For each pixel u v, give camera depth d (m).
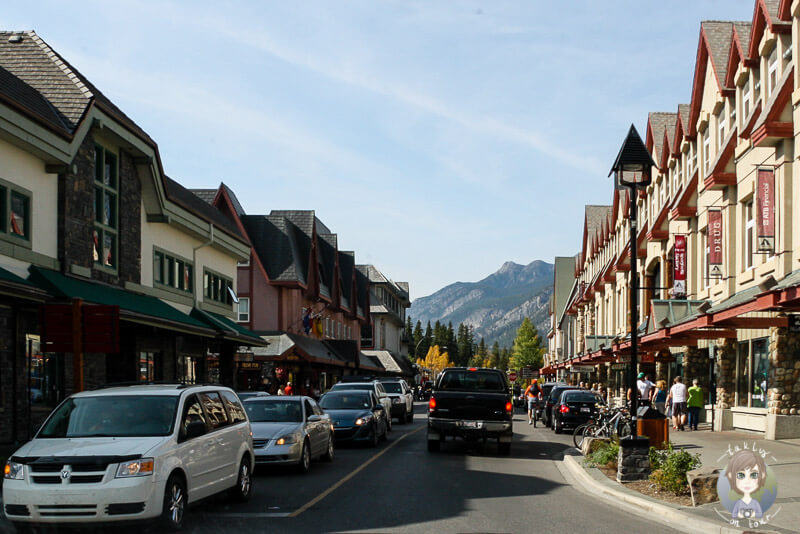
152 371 27.19
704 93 30.56
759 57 24.36
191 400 11.28
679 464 12.89
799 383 21.89
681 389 27.42
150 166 26.09
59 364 20.44
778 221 21.20
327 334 59.41
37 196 19.53
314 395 42.94
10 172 18.33
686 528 10.35
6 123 17.34
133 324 24.58
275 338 45.38
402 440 25.80
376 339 81.19
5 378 17.58
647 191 41.66
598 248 59.09
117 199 24.58
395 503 12.39
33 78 21.55
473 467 17.84
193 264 32.16
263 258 47.34
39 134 18.70
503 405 20.94
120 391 11.18
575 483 15.28
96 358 22.05
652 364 42.09
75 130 20.23
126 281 24.77
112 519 9.31
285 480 15.29
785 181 20.94
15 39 22.53
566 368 75.12
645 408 16.20
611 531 10.12
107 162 24.25
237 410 12.91
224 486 11.62
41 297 16.48
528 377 101.75
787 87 20.77
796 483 13.04
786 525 9.67
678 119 35.22
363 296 72.88
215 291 35.47
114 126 23.12
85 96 21.20
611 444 17.31
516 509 11.89
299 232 51.84
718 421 27.34
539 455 21.12
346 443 24.08
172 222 28.72
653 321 29.83
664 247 36.97
